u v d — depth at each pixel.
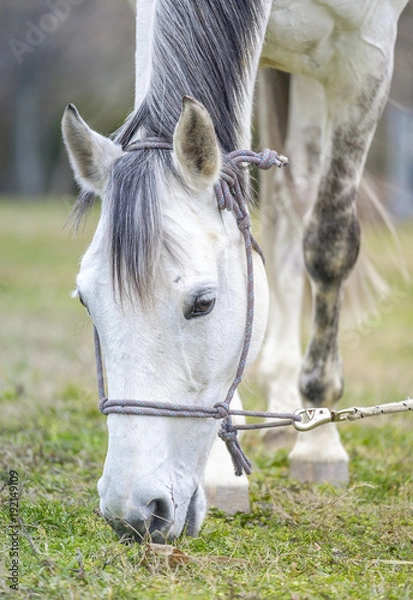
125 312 5.95
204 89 6.78
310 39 8.36
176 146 6.11
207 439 6.43
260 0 7.25
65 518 7.31
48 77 36.41
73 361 14.89
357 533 7.52
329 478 9.36
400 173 33.09
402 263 11.36
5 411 11.54
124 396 5.97
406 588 6.04
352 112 8.82
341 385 9.44
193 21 6.83
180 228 6.08
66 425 11.01
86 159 6.41
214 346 6.30
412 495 8.64
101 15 29.20
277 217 11.46
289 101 11.10
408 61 13.48
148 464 5.95
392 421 11.55
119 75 31.80
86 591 5.76
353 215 9.03
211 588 5.91
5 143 53.91
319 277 9.14
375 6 8.49
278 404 10.97
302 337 17.03
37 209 42.53
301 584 6.08
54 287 23.52
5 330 17.39
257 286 6.87
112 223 5.96
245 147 7.16
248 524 7.83
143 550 6.16
